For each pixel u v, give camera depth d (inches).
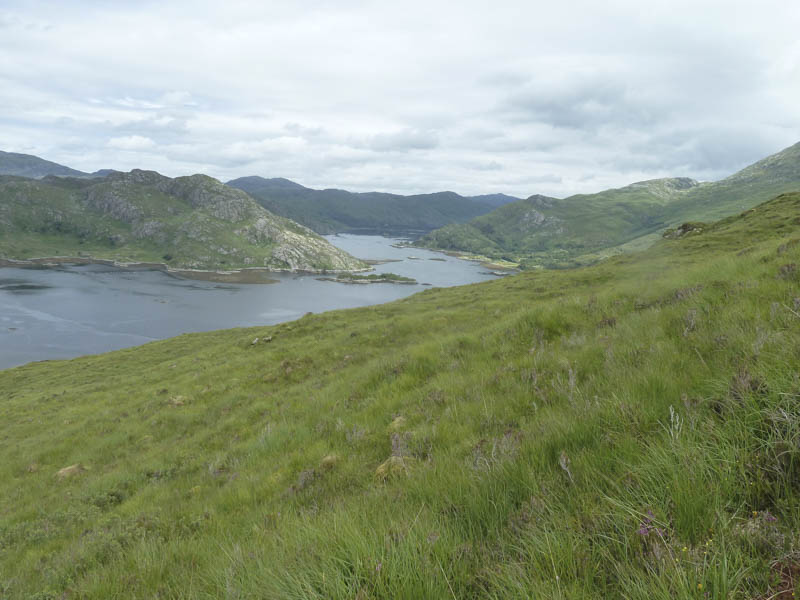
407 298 2089.1
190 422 620.7
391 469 184.7
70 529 315.6
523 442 134.8
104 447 597.9
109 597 146.1
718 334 183.9
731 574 58.4
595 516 80.0
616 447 107.0
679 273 511.5
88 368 1921.8
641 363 187.3
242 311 7391.7
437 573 77.2
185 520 229.5
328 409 362.9
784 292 230.4
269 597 82.9
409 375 365.4
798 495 73.3
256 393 689.6
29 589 195.8
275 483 242.4
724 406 105.3
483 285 2086.6
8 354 4392.2
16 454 662.5
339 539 95.3
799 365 107.7
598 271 1603.1
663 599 55.9
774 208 2357.3
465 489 116.0
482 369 317.4
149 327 5900.6
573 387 185.9
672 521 72.7
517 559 78.3
